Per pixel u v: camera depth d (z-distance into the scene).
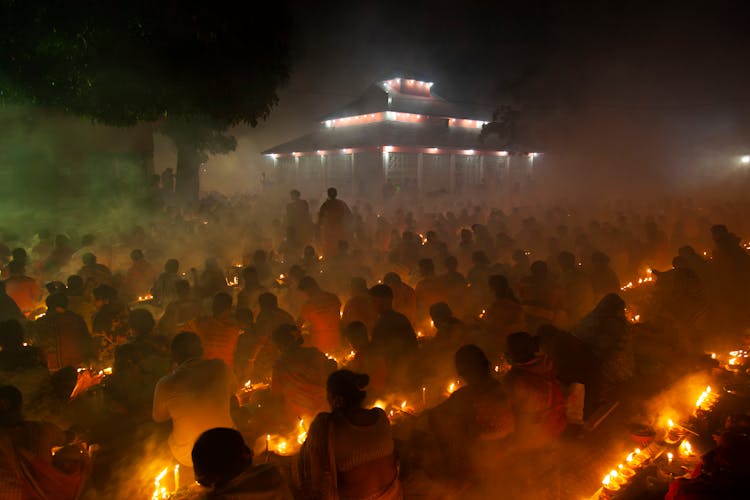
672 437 6.20
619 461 5.85
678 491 4.22
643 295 11.35
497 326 7.92
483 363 5.07
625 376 7.39
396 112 39.38
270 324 7.27
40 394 5.66
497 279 8.24
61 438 4.57
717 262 10.27
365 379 4.03
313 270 11.93
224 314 6.96
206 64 14.01
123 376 6.10
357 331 6.93
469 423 5.02
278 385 5.95
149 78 13.52
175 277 10.19
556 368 7.14
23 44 11.70
